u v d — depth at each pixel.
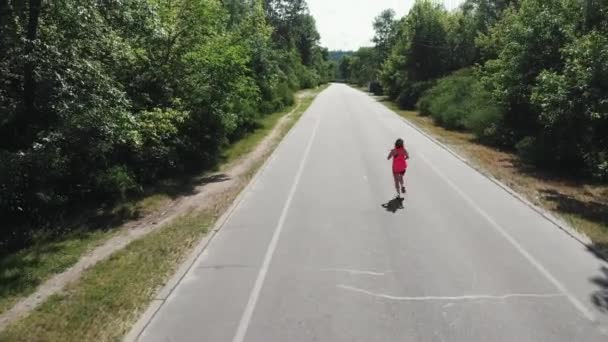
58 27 12.76
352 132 27.38
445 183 15.13
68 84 12.61
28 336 6.38
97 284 8.02
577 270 8.43
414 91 48.16
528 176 16.69
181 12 17.58
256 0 39.47
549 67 20.23
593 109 13.12
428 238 10.05
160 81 17.05
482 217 11.57
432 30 53.22
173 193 14.69
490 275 8.20
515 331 6.41
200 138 18.83
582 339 6.22
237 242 9.89
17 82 12.87
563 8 20.33
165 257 9.16
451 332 6.38
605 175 15.59
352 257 8.99
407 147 22.33
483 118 24.73
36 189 11.66
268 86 35.28
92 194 13.64
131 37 15.54
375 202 12.88
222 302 7.26
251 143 23.64
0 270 8.84
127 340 6.23
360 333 6.35
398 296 7.41
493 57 37.00
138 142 13.24
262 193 13.98
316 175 16.23
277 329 6.46
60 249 10.03
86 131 12.38
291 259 8.92
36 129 12.51
